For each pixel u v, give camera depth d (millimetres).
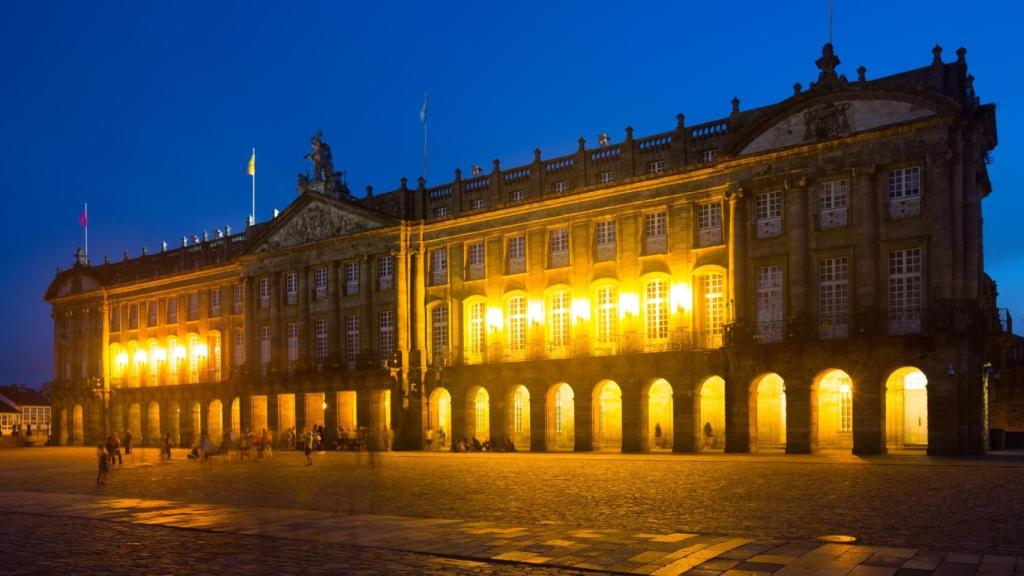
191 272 80125
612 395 58688
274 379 70375
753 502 23641
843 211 44406
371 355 64125
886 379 42219
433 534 18906
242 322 76062
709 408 53781
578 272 54531
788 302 45625
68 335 92125
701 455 44562
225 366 76688
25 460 57844
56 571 15695
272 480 35312
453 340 60375
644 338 51812
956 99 42500
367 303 64562
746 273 47188
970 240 41219
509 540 17891
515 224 57781
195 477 38312
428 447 60438
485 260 59344
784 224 46156
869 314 42719
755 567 14633
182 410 79750
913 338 40938
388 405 64812
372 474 37500
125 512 24688
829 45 45438
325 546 17766
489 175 60500
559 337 55594
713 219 49656
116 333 87438
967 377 40094
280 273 71438
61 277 92125
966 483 27359
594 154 55562
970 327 40125
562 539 17859
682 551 16188
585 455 47688
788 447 44500
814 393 44438
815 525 19156
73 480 38469
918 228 42000
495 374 57531
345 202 66250
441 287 61594
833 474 31688
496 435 57250
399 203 64625
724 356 47469
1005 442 47688
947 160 41281
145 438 83125
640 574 14375
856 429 42469
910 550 15844
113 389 86562
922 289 41750
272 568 15562
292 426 71125
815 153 45062
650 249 51938
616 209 53219
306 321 68750
